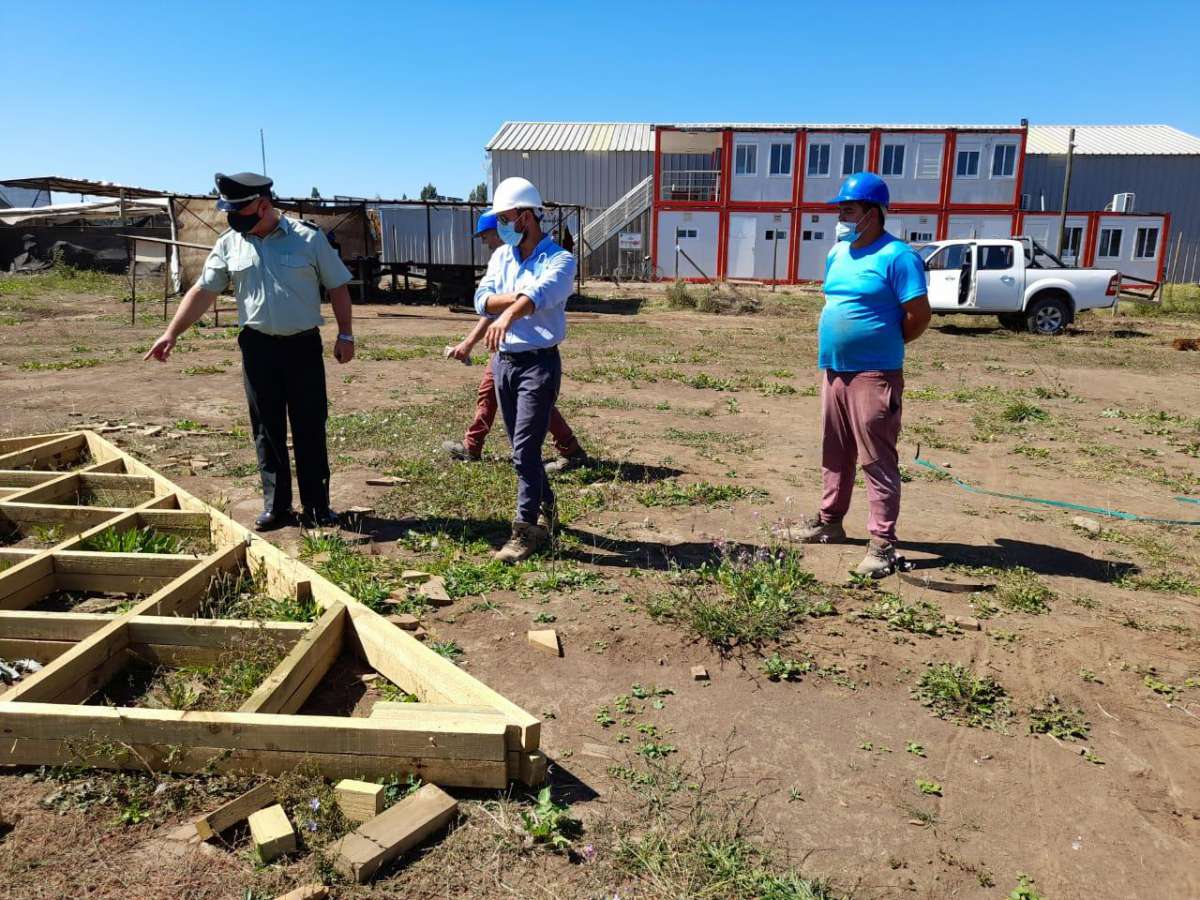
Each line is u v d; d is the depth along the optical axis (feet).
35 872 7.00
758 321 67.97
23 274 95.50
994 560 15.34
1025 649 11.81
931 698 10.45
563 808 8.09
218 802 7.96
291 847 7.31
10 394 29.30
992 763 9.20
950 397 33.94
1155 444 26.27
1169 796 8.70
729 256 120.67
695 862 7.34
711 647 11.54
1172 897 7.29
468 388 32.83
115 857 7.22
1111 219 117.80
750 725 9.77
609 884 7.14
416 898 6.91
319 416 15.60
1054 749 9.48
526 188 14.10
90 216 105.50
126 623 10.33
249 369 15.05
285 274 14.60
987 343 54.65
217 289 15.20
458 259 94.12
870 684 10.78
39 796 7.98
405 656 9.86
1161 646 12.05
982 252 60.18
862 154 116.26
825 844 7.80
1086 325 68.08
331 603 11.43
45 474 16.92
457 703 8.95
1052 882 7.43
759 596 12.78
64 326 52.11
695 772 8.80
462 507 17.33
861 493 19.66
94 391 30.32
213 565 12.34
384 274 78.74
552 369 14.16
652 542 15.78
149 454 20.89
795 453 23.54
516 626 11.99
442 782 8.24
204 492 18.01
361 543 15.07
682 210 119.75
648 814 8.06
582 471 20.31
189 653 10.45
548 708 9.96
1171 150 129.90
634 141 132.16
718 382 35.29
